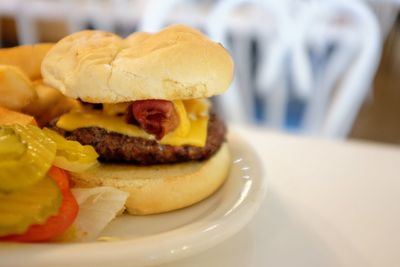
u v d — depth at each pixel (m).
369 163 0.31
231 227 0.20
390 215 0.24
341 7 0.63
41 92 0.25
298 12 0.69
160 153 0.22
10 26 1.02
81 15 0.88
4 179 0.17
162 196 0.22
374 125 0.92
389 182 0.28
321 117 0.71
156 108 0.22
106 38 0.24
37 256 0.17
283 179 0.28
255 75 0.85
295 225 0.23
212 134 0.25
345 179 0.29
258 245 0.21
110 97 0.21
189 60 0.21
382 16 0.80
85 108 0.25
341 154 0.33
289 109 0.86
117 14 0.87
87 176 0.22
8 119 0.21
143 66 0.21
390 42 1.28
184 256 0.18
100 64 0.21
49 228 0.18
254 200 0.22
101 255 0.17
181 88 0.21
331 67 0.70
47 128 0.23
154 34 0.24
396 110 1.00
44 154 0.18
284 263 0.20
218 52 0.23
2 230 0.17
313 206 0.25
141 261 0.17
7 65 0.24
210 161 0.24
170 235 0.18
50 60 0.23
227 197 0.23
